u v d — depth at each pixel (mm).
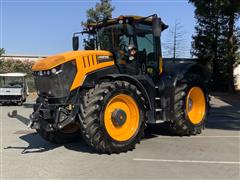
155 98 9172
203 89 10328
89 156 7770
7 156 7969
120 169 6703
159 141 9141
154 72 9500
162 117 9281
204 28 32875
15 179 6242
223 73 32281
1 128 12219
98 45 9516
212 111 16156
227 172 6414
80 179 6176
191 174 6316
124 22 8922
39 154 8109
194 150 8094
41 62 8492
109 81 8289
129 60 8992
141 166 6871
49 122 8016
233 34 30875
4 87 23781
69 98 8055
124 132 8094
